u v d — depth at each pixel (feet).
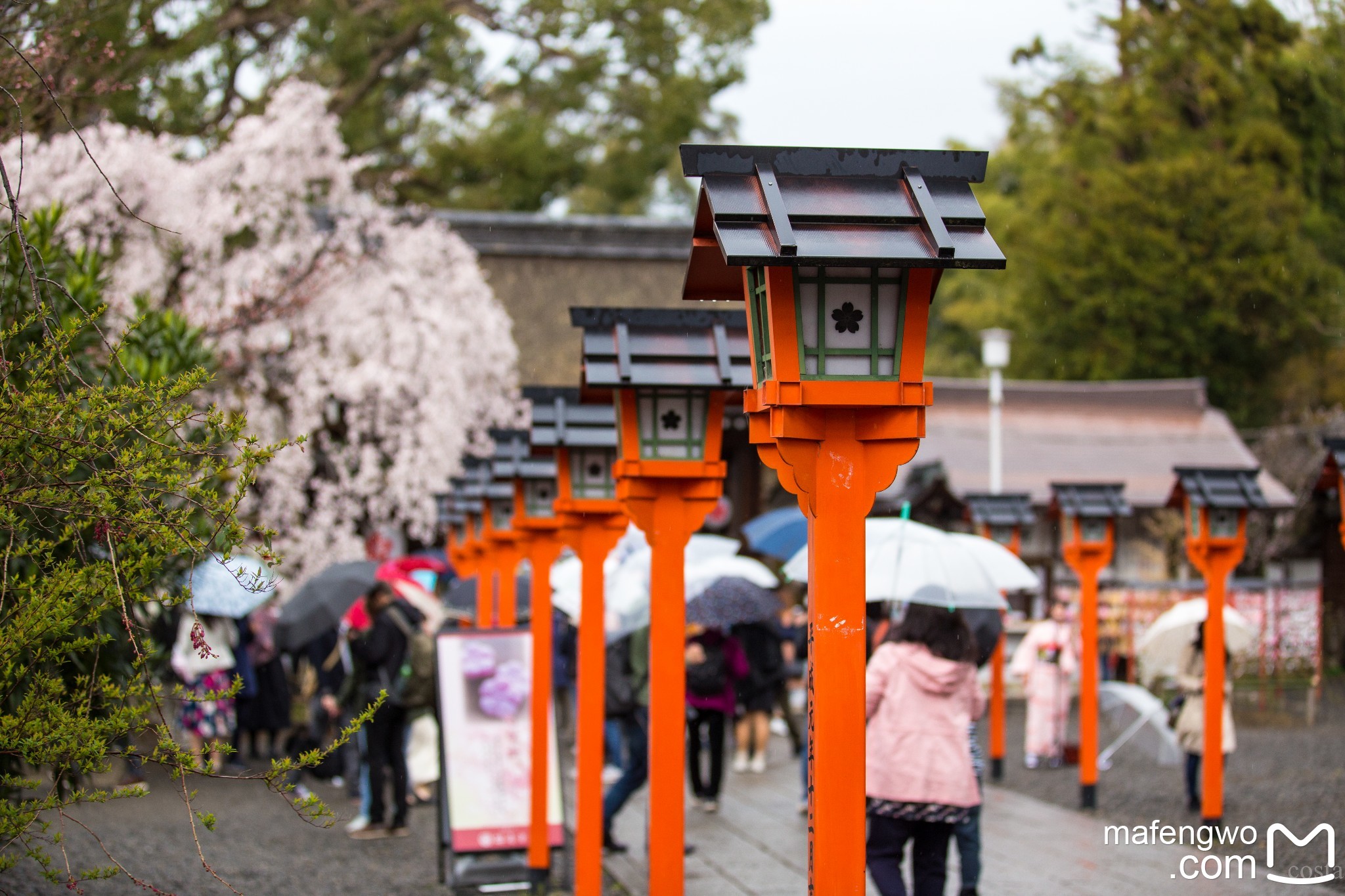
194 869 27.25
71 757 11.80
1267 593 63.41
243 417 11.69
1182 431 78.07
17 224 12.16
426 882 26.89
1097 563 35.60
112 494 11.35
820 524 12.30
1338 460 27.99
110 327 30.94
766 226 11.69
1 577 12.38
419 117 87.81
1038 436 76.64
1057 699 44.34
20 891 22.24
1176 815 34.40
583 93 89.20
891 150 12.14
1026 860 28.76
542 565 27.02
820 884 12.08
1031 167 114.62
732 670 35.27
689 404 19.58
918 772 18.65
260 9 65.87
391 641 31.65
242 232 52.29
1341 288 89.30
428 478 56.65
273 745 44.45
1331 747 47.70
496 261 80.23
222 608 36.73
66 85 21.47
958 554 24.20
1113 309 92.22
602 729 22.99
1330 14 88.89
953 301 122.72
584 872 22.67
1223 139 93.04
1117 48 95.91
